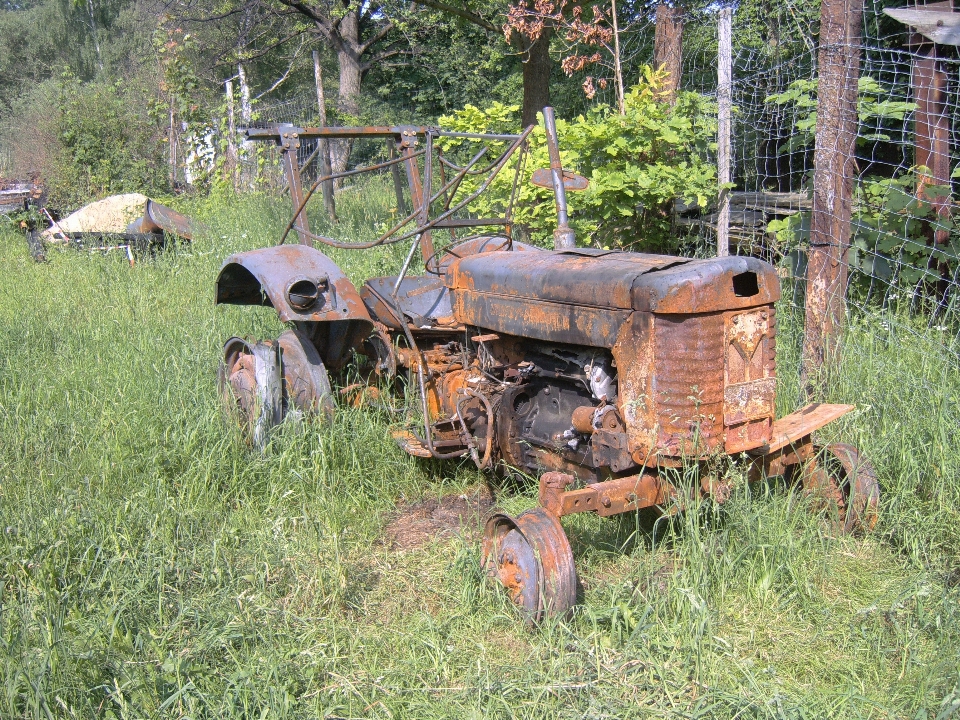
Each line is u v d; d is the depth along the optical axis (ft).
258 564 12.12
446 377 15.26
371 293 16.74
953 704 9.16
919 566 12.38
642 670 10.12
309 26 47.47
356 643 10.85
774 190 31.58
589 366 12.31
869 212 22.40
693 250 25.35
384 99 69.36
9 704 8.94
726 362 11.40
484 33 65.41
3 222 39.58
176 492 14.34
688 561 11.95
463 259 14.75
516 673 10.16
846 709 9.61
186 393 17.16
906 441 14.64
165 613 10.82
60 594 10.86
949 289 21.17
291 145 16.42
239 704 9.40
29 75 122.52
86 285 28.68
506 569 11.46
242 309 23.90
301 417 15.56
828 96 16.63
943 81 23.18
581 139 22.62
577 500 11.19
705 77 32.71
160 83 54.13
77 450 15.61
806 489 13.35
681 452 11.35
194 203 45.39
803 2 30.07
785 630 11.12
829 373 16.79
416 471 15.89
